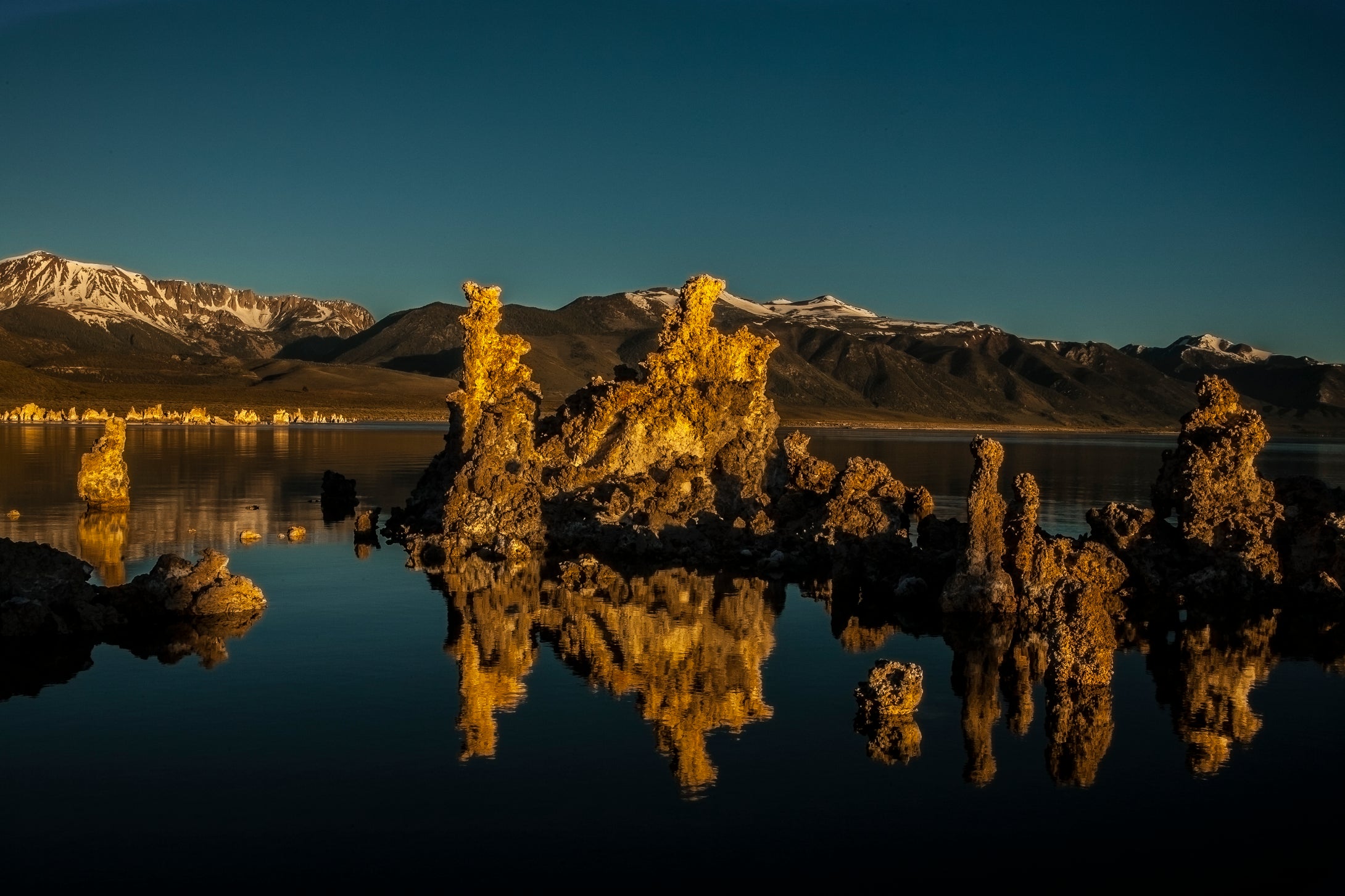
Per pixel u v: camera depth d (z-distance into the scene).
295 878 20.38
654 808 23.73
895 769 26.31
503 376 74.00
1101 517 50.59
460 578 50.66
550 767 26.02
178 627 39.69
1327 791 25.30
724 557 57.25
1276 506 49.00
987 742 28.38
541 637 39.16
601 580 50.56
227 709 29.94
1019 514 45.31
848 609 45.16
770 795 24.58
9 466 105.88
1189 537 48.62
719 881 20.53
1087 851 22.11
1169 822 23.53
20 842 21.64
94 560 53.03
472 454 63.22
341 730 28.36
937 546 54.41
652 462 66.81
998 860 21.66
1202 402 51.88
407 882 20.28
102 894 19.66
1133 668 36.41
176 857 21.12
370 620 41.25
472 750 27.00
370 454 142.88
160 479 97.94
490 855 21.39
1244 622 43.72
